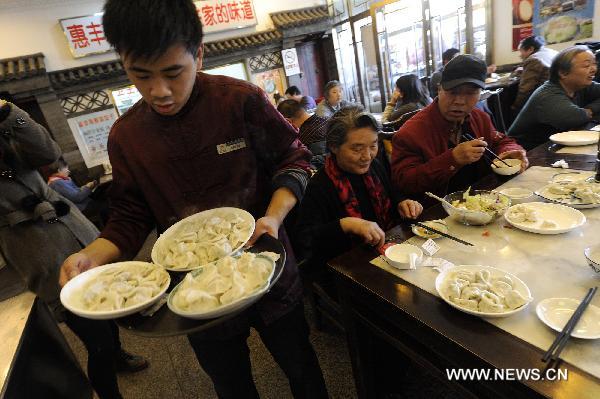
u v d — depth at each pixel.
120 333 2.38
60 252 1.59
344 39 7.67
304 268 1.70
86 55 5.99
